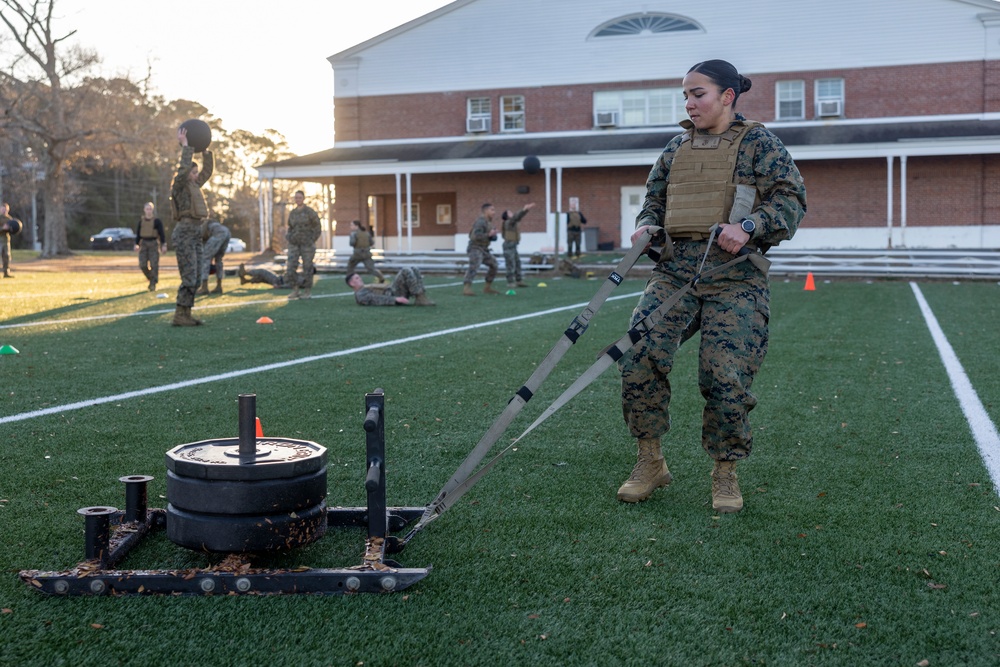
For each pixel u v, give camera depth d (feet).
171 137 144.97
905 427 18.29
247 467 9.39
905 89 105.50
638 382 12.89
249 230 282.97
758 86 109.40
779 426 18.38
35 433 17.22
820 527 11.94
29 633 8.61
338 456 15.80
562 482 14.15
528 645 8.48
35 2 132.05
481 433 17.76
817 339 33.58
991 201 101.76
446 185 117.70
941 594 9.71
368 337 34.17
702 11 110.63
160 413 19.39
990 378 24.49
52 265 112.06
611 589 9.80
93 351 29.37
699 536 11.56
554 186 113.80
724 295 12.48
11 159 183.01
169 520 9.79
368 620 8.96
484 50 118.11
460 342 32.78
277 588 9.51
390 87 121.49
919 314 44.50
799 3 107.55
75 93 139.23
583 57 115.14
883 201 104.12
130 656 8.21
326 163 110.22
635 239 12.26
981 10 102.47
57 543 11.17
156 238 59.41
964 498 13.30
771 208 12.01
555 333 35.81
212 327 37.14
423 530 11.75
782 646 8.50
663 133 112.57
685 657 8.27
